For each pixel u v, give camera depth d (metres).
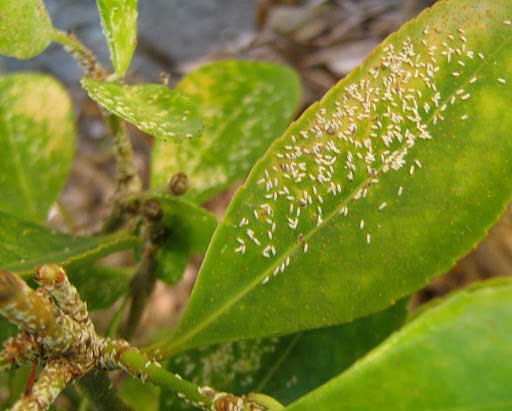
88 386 0.12
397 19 0.32
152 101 0.12
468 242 0.12
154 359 0.12
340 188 0.13
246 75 0.17
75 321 0.11
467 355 0.09
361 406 0.09
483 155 0.13
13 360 0.11
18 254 0.13
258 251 0.13
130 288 0.15
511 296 0.09
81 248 0.14
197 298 0.13
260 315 0.13
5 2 0.13
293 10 0.33
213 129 0.17
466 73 0.13
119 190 0.15
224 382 0.15
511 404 0.09
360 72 0.13
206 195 0.17
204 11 0.37
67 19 0.36
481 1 0.13
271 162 0.13
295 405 0.09
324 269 0.13
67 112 0.17
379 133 0.13
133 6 0.13
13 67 0.36
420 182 0.13
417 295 0.27
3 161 0.17
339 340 0.15
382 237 0.13
